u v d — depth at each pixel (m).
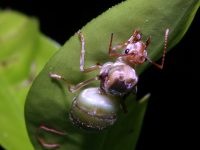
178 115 0.18
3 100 0.13
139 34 0.11
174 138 0.18
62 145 0.12
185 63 0.18
